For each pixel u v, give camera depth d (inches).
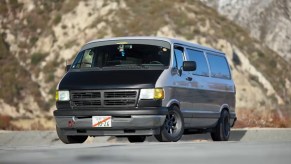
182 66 869.8
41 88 4379.9
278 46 6136.8
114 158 314.7
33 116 4057.6
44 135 1084.5
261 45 4992.6
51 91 4325.8
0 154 359.3
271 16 6412.4
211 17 4955.7
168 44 862.5
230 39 4766.2
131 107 786.8
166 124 807.7
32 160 307.9
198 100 906.7
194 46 938.1
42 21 5088.6
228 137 1035.3
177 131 830.5
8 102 4180.6
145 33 4675.2
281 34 6230.3
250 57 4731.8
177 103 832.3
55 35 4916.3
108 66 852.0
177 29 4687.5
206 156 324.8
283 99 4439.0
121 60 853.2
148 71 818.2
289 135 1088.2
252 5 6555.1
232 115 1050.7
